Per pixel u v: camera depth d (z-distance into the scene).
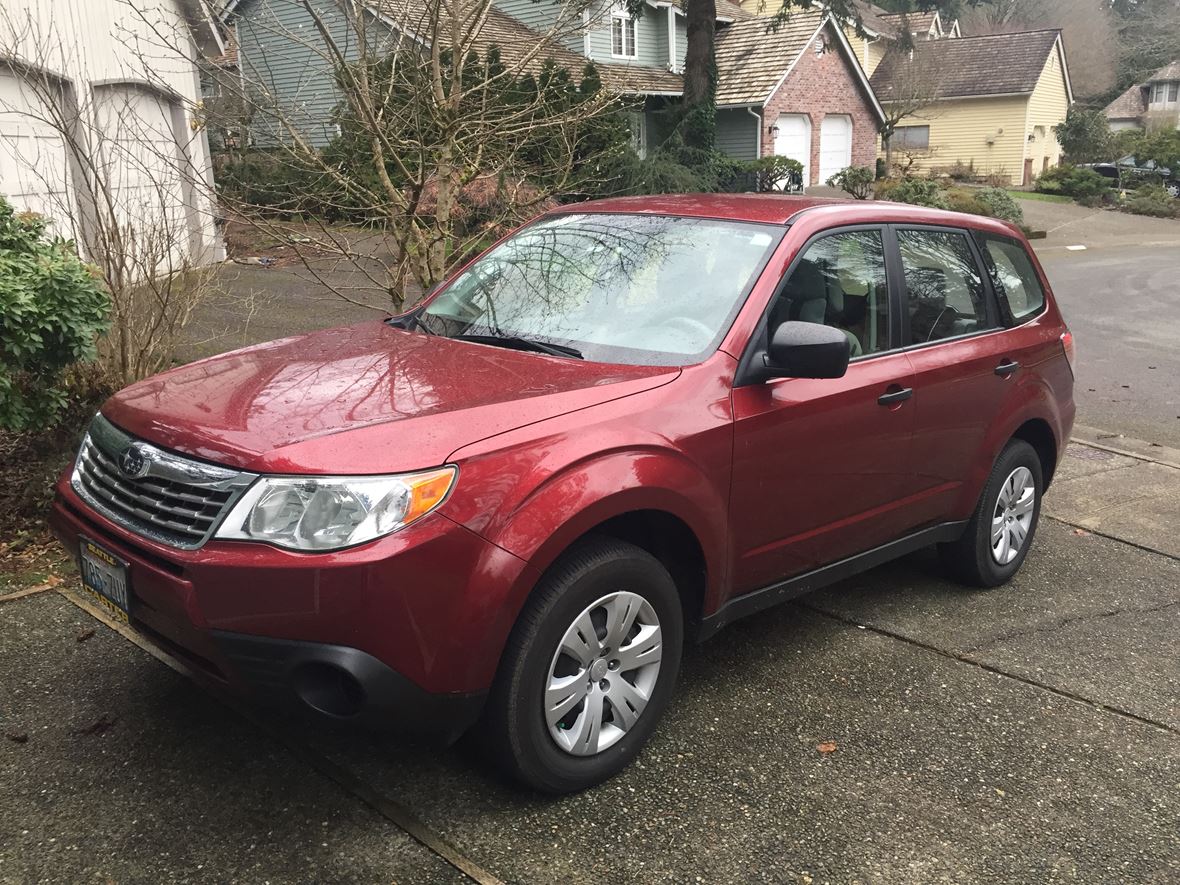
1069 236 27.02
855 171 26.22
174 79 11.77
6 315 4.18
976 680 3.89
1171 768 3.35
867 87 30.94
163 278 6.20
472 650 2.62
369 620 2.48
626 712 3.07
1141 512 6.14
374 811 2.85
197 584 2.52
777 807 3.01
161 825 2.75
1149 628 4.47
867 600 4.65
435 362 3.29
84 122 6.76
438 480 2.59
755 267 3.54
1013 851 2.87
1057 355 4.95
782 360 3.20
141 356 5.52
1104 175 38.75
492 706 2.77
